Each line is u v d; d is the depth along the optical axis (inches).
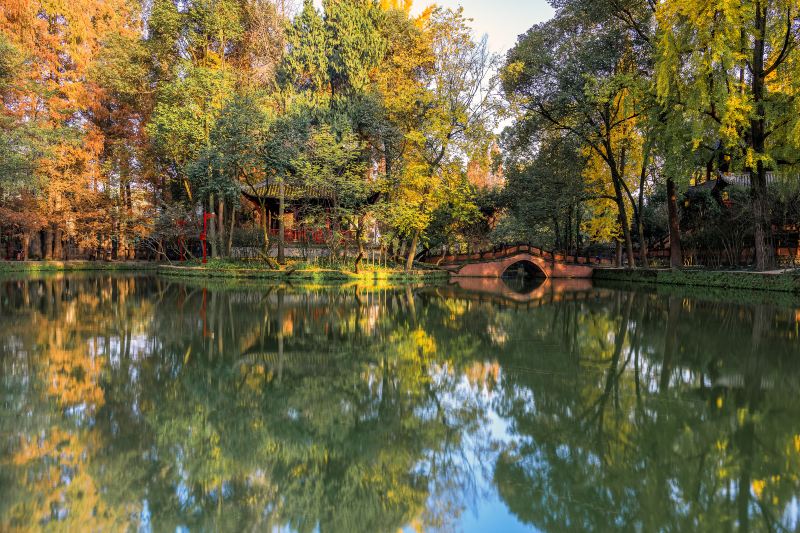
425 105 1047.6
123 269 1419.8
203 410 220.4
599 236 1352.1
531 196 1284.4
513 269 1788.9
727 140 730.2
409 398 241.6
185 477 158.1
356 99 1069.8
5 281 911.0
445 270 1250.6
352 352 342.0
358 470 165.3
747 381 269.7
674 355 336.2
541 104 1115.9
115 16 1435.8
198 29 1171.3
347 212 962.7
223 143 951.0
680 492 147.8
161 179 1462.8
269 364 305.4
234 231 1246.3
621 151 1236.5
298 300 652.1
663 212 1471.5
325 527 129.3
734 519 133.7
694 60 709.3
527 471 163.2
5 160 930.1
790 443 186.9
